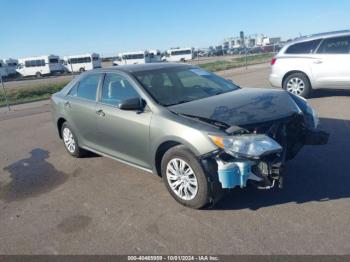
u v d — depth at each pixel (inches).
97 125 201.6
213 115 146.5
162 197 166.4
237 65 1332.4
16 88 1046.4
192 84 192.5
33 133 355.9
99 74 209.9
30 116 491.8
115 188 183.0
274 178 136.2
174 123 150.3
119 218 150.3
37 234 143.4
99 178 199.6
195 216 145.5
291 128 162.4
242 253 118.3
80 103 215.6
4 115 542.9
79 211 160.7
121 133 182.1
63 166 228.8
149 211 153.7
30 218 158.4
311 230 127.2
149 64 211.8
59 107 239.5
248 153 132.1
